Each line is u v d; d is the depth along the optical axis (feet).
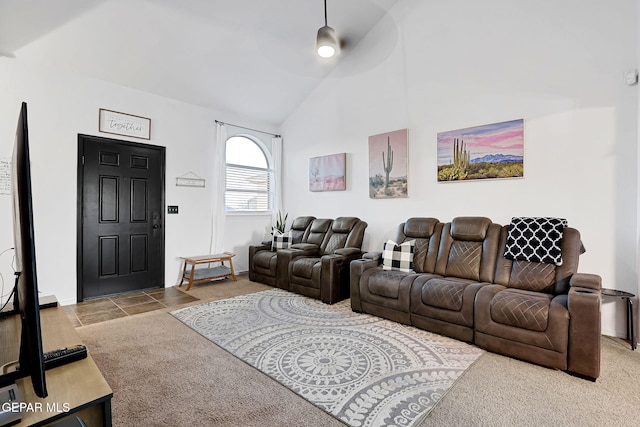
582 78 9.48
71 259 11.90
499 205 11.02
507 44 10.86
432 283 9.12
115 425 5.20
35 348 2.82
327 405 5.79
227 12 11.80
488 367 7.15
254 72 15.01
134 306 11.60
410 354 7.77
